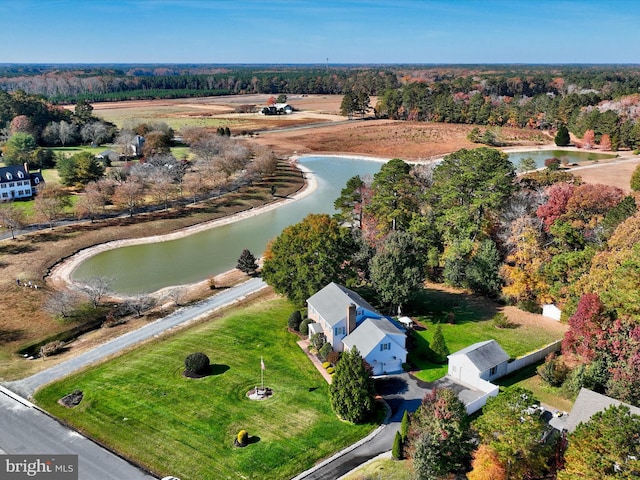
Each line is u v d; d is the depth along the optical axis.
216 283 79.31
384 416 46.44
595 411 39.31
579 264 62.09
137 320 67.25
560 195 70.75
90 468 40.16
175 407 47.38
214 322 64.88
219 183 129.75
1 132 165.62
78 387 51.00
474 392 49.12
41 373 54.12
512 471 35.19
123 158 156.38
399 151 178.25
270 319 64.88
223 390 49.94
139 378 52.16
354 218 87.50
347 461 40.88
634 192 97.69
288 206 123.50
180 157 157.50
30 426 45.16
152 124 181.12
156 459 41.12
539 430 36.06
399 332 54.28
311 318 61.16
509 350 56.94
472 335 60.53
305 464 40.56
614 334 46.84
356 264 71.19
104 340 61.47
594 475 30.86
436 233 76.06
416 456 37.31
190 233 104.75
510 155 168.38
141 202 117.19
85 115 192.62
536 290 65.94
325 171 156.38
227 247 97.25
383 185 78.31
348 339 54.66
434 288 74.25
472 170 75.50
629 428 31.55
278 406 47.62
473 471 35.94
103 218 107.38
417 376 52.62
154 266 87.56
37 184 118.44
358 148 185.50
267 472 39.75
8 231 97.50
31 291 74.62
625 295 48.09
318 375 52.69
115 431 44.31
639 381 43.75
